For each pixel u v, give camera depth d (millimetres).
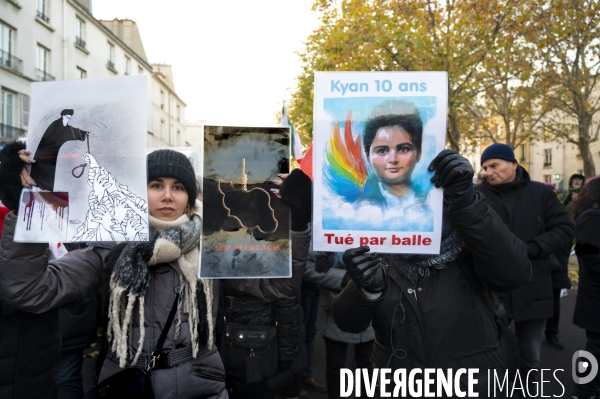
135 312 1737
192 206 1916
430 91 1682
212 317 1853
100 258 1839
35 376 1965
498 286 1696
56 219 1622
